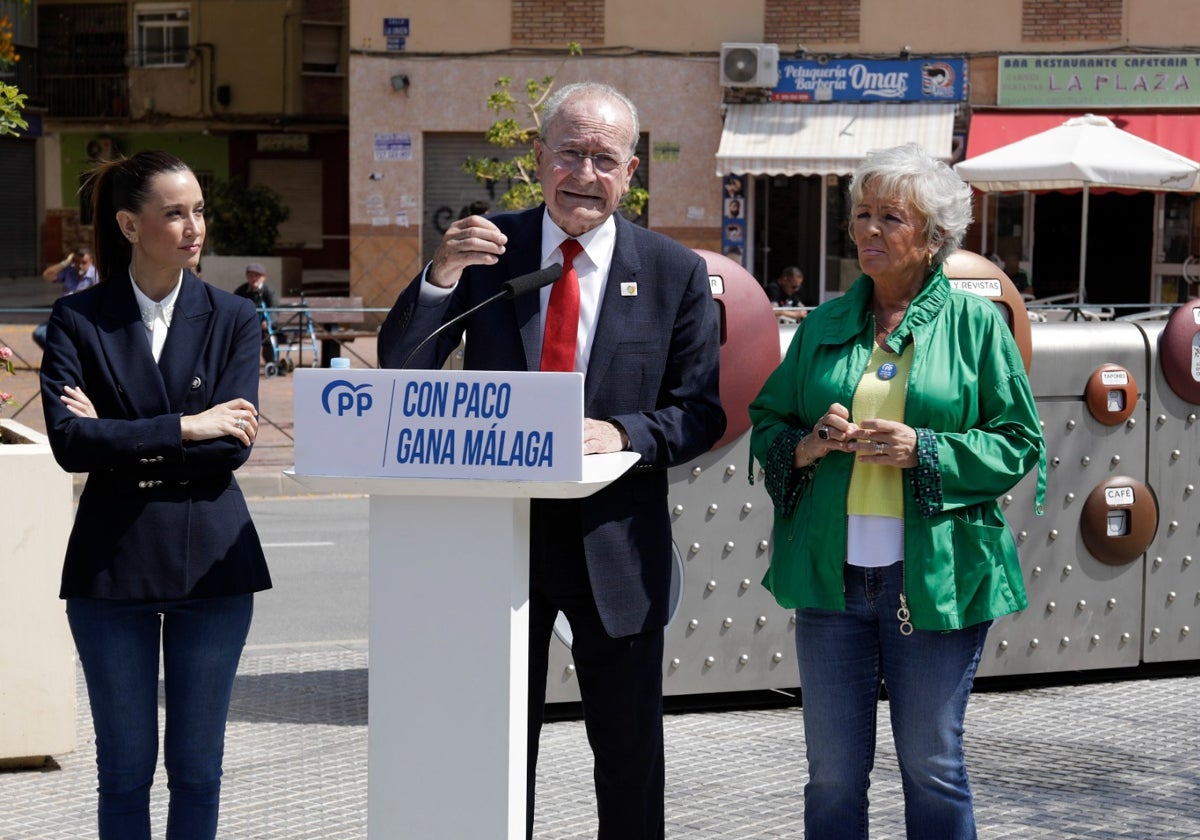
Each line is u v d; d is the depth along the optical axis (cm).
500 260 363
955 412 352
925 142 2231
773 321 562
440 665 293
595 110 350
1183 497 615
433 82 2377
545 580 355
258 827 455
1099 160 1553
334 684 634
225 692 363
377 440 285
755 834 450
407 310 343
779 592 364
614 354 355
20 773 515
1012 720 566
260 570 362
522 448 279
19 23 3588
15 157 3703
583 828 454
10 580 507
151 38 3594
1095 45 2239
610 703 362
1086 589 607
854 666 359
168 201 353
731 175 2319
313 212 3653
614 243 361
